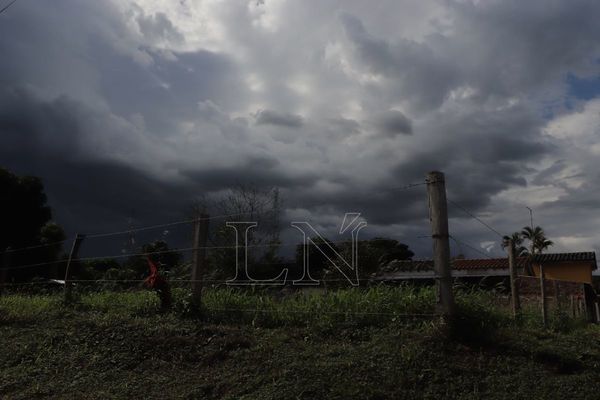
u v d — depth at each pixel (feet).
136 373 20.80
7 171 81.35
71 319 27.35
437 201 20.90
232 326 24.75
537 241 169.07
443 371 17.99
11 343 24.34
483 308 23.03
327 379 18.08
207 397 18.28
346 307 24.18
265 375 18.99
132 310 28.37
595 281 104.99
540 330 24.27
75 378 20.68
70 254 32.86
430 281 26.68
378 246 36.37
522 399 16.30
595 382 17.21
